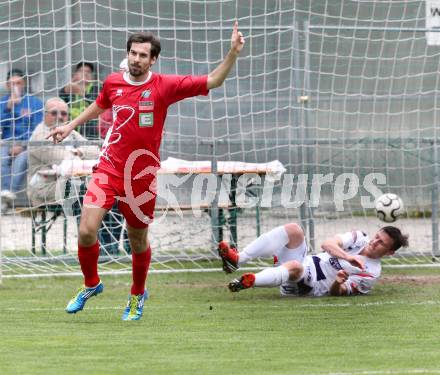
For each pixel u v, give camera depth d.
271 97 40.44
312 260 28.31
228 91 40.25
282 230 28.38
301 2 40.97
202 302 27.08
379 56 41.50
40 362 17.91
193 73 37.69
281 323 23.08
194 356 18.58
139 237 23.22
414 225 40.53
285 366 17.52
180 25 40.41
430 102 42.41
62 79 38.56
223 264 28.95
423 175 40.34
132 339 20.67
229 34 40.12
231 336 21.12
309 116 38.88
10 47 36.72
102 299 27.78
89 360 18.14
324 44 41.34
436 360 18.09
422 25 42.06
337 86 41.72
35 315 24.50
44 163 36.47
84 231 22.45
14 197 36.41
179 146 37.56
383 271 34.31
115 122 22.48
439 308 25.52
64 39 38.56
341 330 21.98
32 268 34.28
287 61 40.53
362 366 17.48
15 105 37.19
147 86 22.41
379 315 24.33
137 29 34.09
